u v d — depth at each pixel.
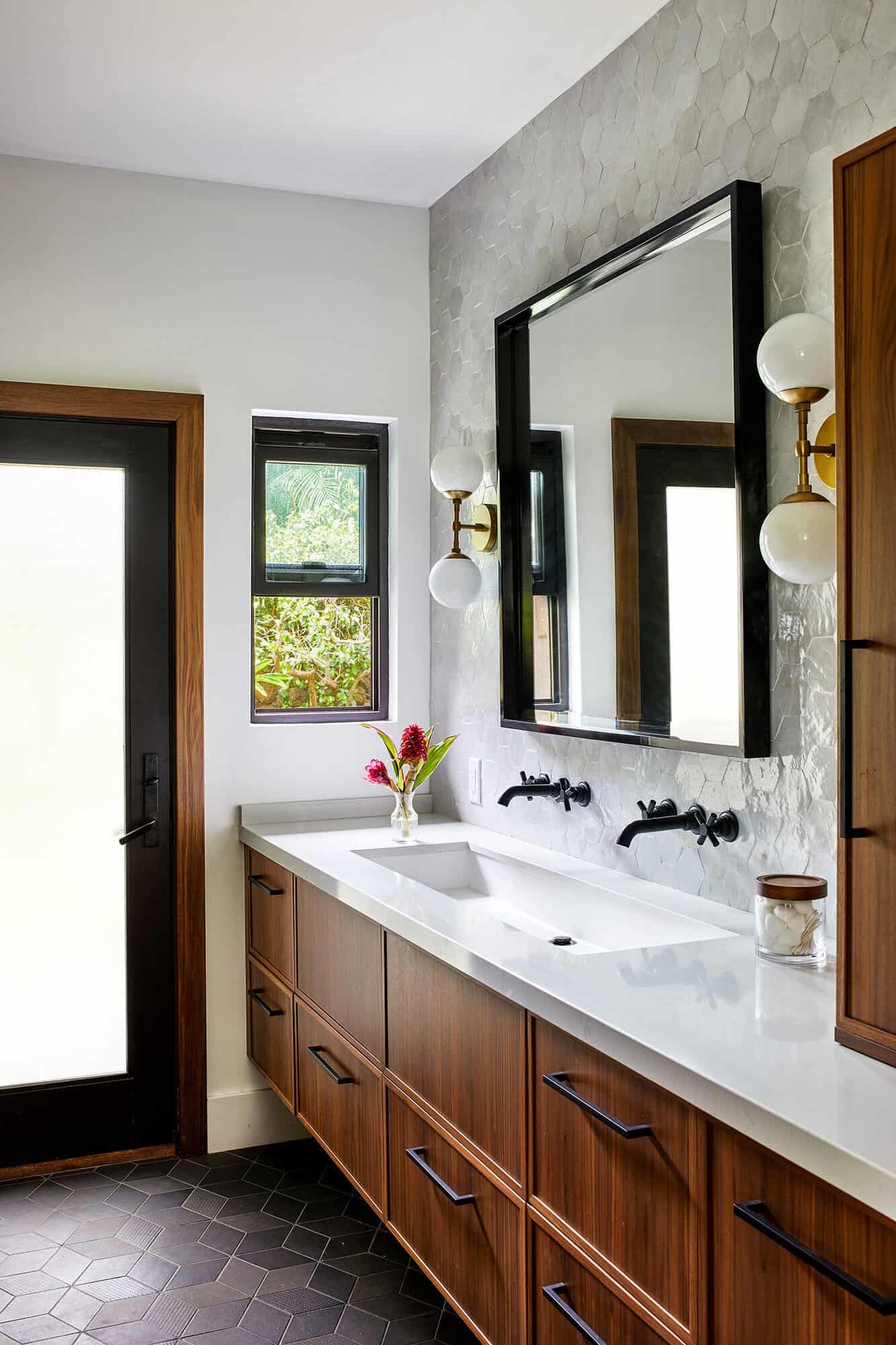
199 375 3.19
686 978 1.65
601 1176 1.52
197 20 2.33
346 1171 2.47
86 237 3.08
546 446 2.69
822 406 1.86
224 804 3.22
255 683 3.43
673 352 2.19
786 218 1.93
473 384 3.13
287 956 2.86
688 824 2.12
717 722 2.05
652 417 2.26
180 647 3.17
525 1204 1.71
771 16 1.96
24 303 3.02
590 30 2.37
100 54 2.47
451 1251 1.97
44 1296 2.43
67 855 3.15
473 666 3.16
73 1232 2.73
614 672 2.40
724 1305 1.29
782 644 1.95
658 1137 1.40
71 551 3.14
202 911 3.20
